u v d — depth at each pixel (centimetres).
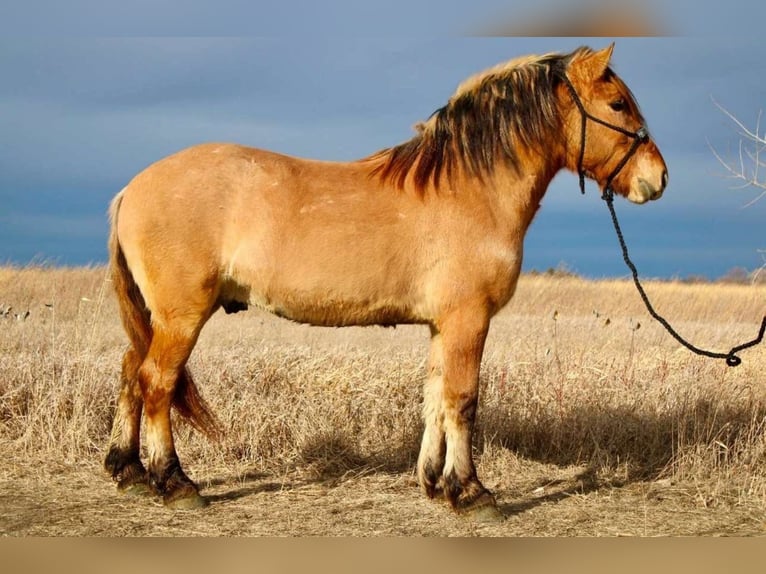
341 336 1449
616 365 1115
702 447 847
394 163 698
